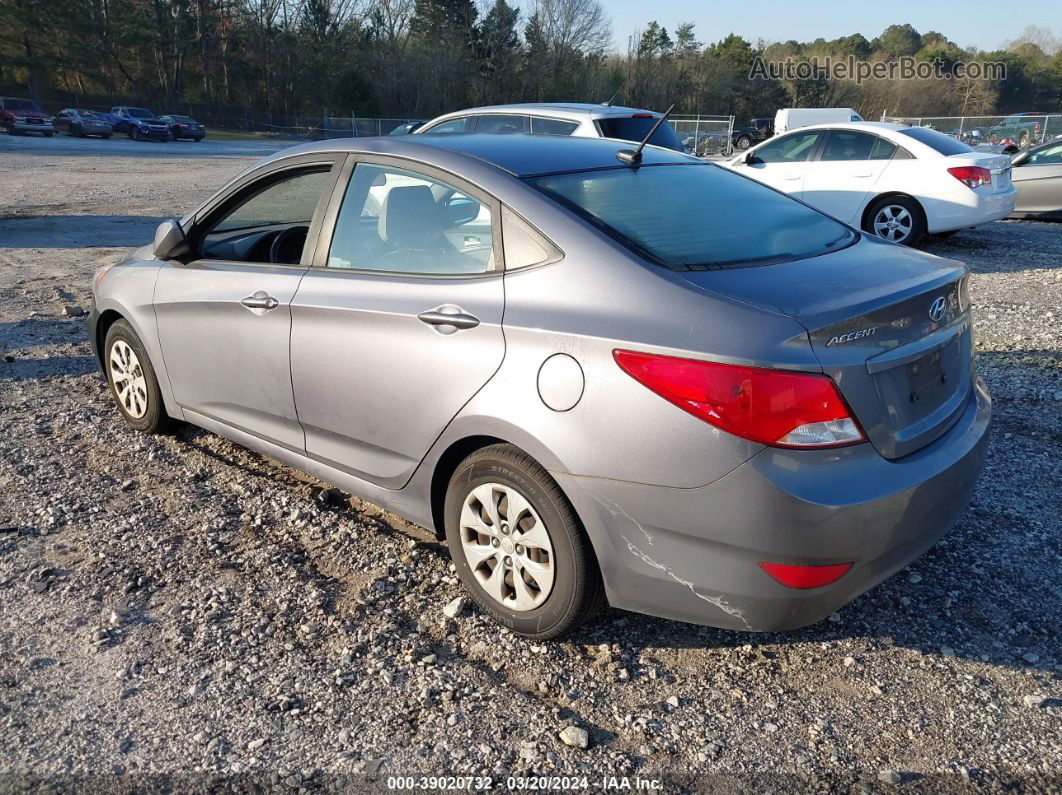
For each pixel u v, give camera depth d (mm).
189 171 24109
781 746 2535
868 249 3205
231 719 2625
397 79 70250
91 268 9562
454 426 2965
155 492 4148
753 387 2375
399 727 2600
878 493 2486
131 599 3250
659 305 2594
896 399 2633
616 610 3211
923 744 2541
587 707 2697
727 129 33938
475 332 2896
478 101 72688
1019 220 14531
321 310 3410
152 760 2465
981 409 3131
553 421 2672
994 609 3195
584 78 74438
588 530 2678
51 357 6270
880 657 2939
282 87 72375
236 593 3295
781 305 2502
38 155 28641
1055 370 5898
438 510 3283
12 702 2691
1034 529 3758
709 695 2758
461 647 2984
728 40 83062
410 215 3279
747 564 2475
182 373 4297
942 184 10148
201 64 68438
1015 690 2771
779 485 2383
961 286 3045
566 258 2820
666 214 3135
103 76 66000
